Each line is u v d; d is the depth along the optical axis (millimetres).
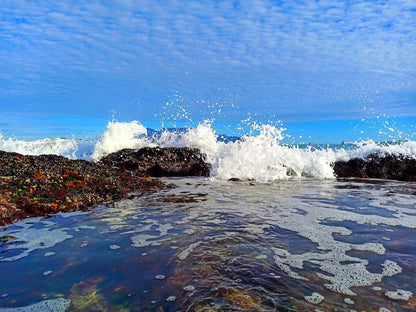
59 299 2471
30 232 4070
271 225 4352
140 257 3248
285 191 7062
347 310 2287
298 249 3473
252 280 2736
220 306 2322
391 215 4914
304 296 2479
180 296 2480
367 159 9875
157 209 5270
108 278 2807
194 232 4043
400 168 9383
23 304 2410
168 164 10078
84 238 3850
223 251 3395
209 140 10750
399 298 2463
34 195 5441
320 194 6703
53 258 3252
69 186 6125
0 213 4590
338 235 3949
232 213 5000
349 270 2957
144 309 2312
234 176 9375
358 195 6566
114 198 6102
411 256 3295
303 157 10242
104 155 11227
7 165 6586
